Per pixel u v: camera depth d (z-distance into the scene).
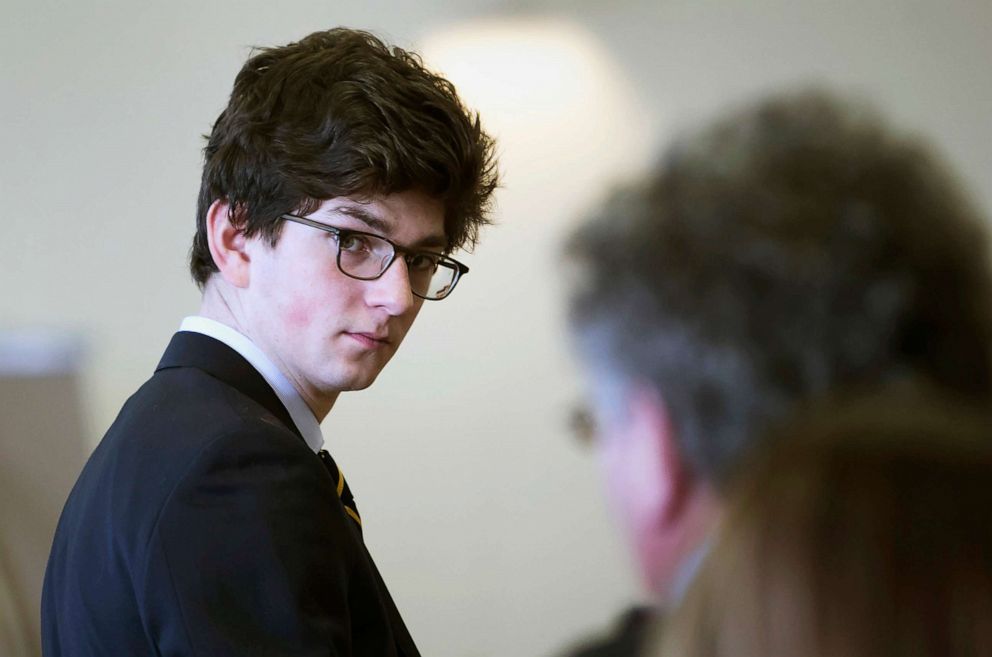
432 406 5.07
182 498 3.53
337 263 4.14
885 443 1.86
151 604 3.51
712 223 1.94
